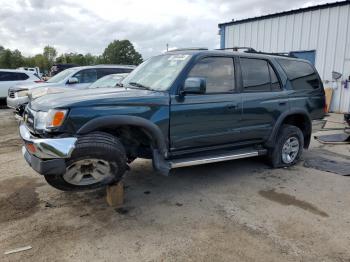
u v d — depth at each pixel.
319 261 2.82
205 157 4.24
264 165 5.51
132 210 3.79
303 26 12.45
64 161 3.13
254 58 4.78
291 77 5.25
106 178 3.46
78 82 9.92
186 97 3.92
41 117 3.28
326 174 5.08
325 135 7.86
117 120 3.39
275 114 4.93
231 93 4.38
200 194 4.27
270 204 3.97
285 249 2.99
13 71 14.22
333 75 11.75
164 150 3.80
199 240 3.15
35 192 4.27
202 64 4.14
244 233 3.28
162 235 3.24
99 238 3.18
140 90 3.92
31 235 3.22
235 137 4.51
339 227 3.40
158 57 4.64
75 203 3.95
